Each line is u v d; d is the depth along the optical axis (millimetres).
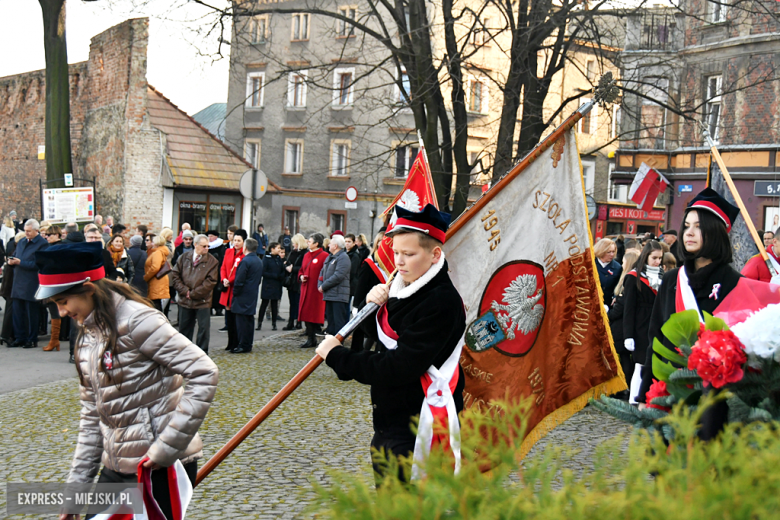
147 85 27016
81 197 19766
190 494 3111
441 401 2967
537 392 4160
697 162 26047
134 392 3012
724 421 2164
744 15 23922
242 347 12258
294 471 5645
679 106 15812
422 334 2934
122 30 26922
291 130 41094
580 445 6246
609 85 4305
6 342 12242
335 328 12516
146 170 27297
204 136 29562
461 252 4070
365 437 6773
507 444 1597
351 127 17344
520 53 13953
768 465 1384
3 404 8039
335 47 36750
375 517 1400
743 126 24641
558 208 4305
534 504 1380
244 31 15781
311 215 40969
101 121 28172
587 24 14062
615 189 43312
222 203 29422
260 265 12328
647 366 3928
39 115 31000
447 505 1400
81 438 3152
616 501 1327
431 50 14977
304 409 7953
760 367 2152
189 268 11438
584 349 4328
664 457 1561
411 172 5703
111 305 3004
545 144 4242
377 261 7516
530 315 4180
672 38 25828
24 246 11977
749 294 3408
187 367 2979
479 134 31594
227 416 7559
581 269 4336
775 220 23984
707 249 3596
